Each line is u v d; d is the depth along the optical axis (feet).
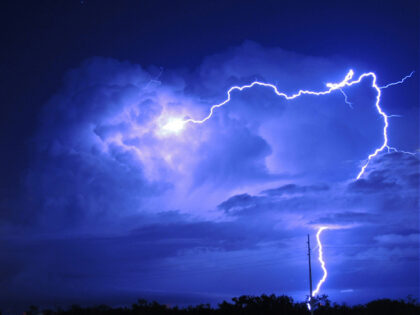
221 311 150.82
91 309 154.92
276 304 151.84
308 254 142.31
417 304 151.94
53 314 154.92
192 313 149.69
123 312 151.12
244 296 156.25
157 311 151.12
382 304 152.35
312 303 137.80
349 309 151.43
